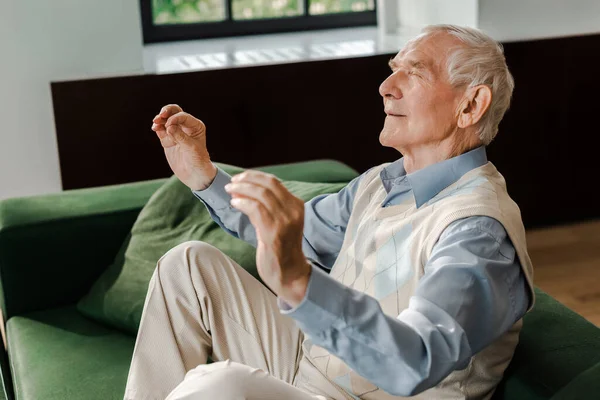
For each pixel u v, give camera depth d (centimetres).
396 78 167
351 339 127
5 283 243
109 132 339
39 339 227
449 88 163
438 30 166
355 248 171
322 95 352
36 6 335
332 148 359
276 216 119
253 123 349
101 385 201
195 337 175
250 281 181
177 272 174
